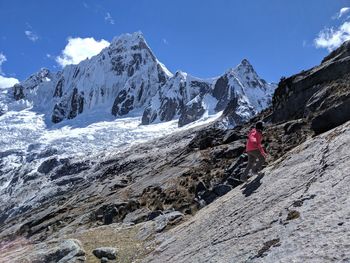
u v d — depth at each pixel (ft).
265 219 38.32
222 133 177.06
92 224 115.14
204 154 150.30
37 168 643.45
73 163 553.23
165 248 51.98
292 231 33.01
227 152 131.85
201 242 44.60
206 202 85.35
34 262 62.64
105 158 542.57
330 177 37.14
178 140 505.25
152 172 191.31
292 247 30.96
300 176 41.57
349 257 25.96
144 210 108.17
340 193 33.63
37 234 155.33
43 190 462.60
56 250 63.46
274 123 135.74
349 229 28.50
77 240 65.57
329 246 28.07
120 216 110.22
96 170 479.82
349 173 35.47
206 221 49.26
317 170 40.27
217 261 37.47
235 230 40.96
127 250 60.80
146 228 68.23
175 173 146.72
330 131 46.93
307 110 108.47
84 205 178.81
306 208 34.94
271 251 32.48
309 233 31.12
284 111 131.23
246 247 36.01
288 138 103.14
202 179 112.78
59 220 164.55
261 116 166.50
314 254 28.27
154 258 51.06
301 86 123.13
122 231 71.05
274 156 95.35
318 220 31.99
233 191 52.75
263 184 46.42
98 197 191.52
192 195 105.19
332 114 51.83
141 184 162.09
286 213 36.60
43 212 218.79
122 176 257.34
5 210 505.25
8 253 75.56
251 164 52.65
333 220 30.63
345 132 43.37
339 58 115.44
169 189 118.11
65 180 469.98
